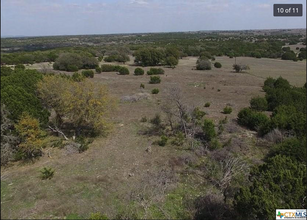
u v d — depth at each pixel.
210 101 26.70
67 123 18.53
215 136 15.88
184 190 10.73
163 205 9.68
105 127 17.00
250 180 9.62
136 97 26.23
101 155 13.87
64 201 9.65
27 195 10.02
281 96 22.91
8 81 18.39
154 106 23.92
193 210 9.38
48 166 12.60
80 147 14.28
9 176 11.63
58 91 16.38
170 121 17.38
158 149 14.61
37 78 19.83
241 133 17.20
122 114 21.34
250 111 19.02
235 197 8.45
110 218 8.73
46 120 15.66
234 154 13.98
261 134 16.88
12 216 8.81
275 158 9.27
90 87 15.69
